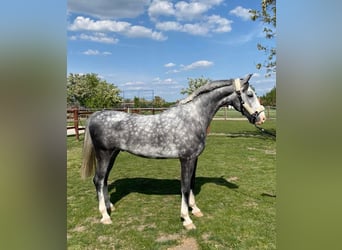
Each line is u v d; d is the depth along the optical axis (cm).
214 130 1310
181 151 286
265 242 256
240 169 550
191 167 292
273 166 572
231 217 314
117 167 578
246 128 1388
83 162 308
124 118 298
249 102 289
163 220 306
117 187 432
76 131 948
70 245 254
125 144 292
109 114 303
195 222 301
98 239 266
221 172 526
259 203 358
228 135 1116
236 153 723
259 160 635
